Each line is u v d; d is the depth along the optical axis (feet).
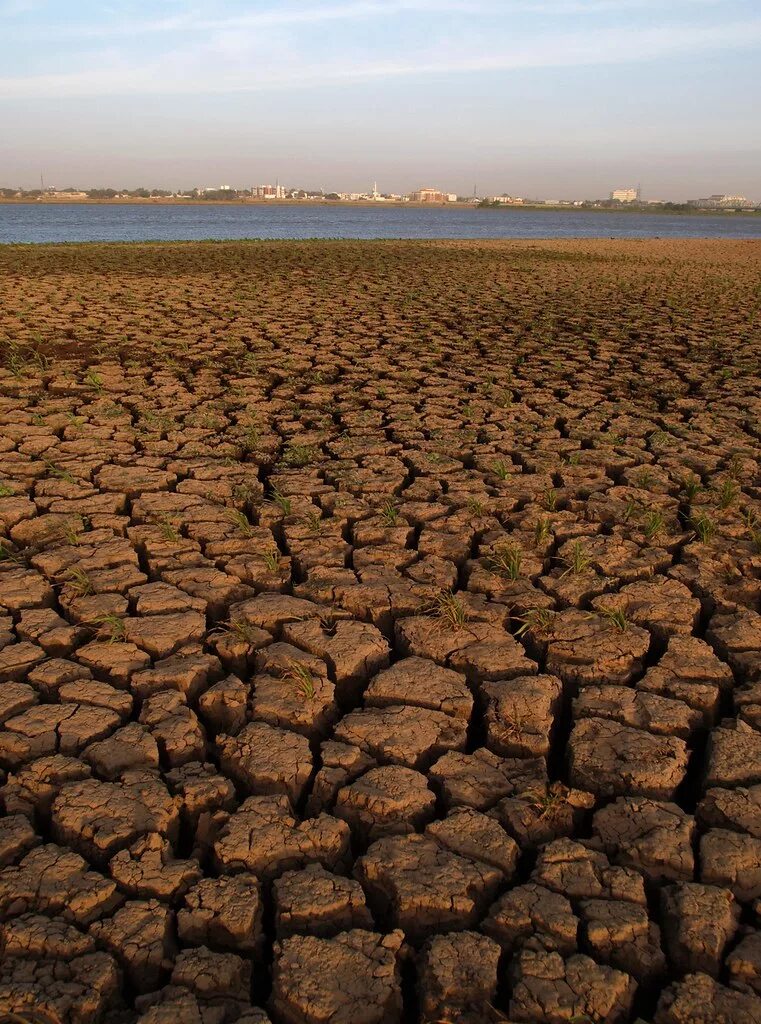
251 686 10.66
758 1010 6.47
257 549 14.60
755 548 14.82
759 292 57.31
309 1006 6.45
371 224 229.86
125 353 31.27
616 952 7.05
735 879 7.74
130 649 11.35
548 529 15.44
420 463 19.33
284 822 8.27
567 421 23.12
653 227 283.59
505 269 72.95
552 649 11.51
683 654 11.39
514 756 9.67
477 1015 6.48
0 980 6.58
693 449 20.74
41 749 9.36
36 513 16.11
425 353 32.37
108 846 7.98
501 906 7.35
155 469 18.54
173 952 7.02
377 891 7.75
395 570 13.89
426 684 10.61
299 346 33.37
